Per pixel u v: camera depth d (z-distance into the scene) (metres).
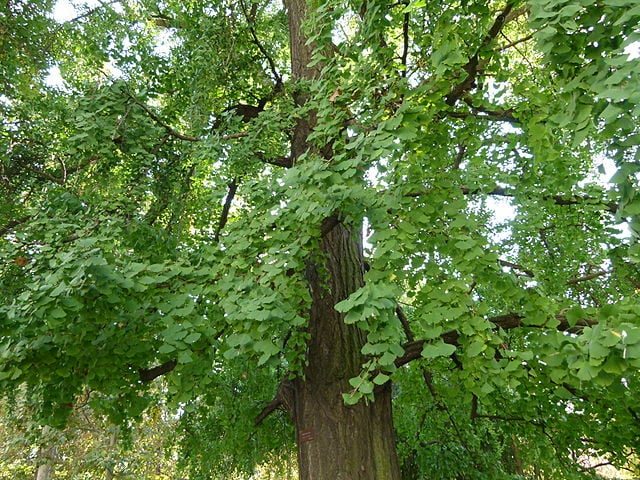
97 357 2.72
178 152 5.21
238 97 6.37
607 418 4.00
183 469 6.79
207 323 2.63
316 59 3.23
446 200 2.99
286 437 6.25
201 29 5.66
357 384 2.03
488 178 3.98
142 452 12.27
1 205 4.86
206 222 5.97
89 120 3.93
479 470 6.21
